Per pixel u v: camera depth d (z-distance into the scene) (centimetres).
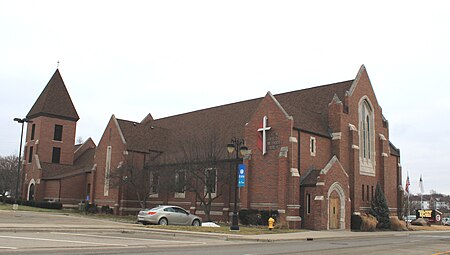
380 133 4678
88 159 6706
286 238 2562
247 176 3906
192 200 4500
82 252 1541
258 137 3925
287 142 3681
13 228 2350
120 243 1934
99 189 5506
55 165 6419
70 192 5972
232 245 2117
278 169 3694
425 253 1934
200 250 1783
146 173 4884
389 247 2238
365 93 4550
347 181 3856
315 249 1986
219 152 4319
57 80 6825
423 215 6981
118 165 5091
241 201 3903
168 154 5084
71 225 2792
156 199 5047
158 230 2700
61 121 6675
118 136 5278
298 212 3591
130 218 4438
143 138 5400
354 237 3059
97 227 2691
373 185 4438
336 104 4134
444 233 4197
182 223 3281
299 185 3650
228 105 5334
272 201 3706
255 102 4966
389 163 4850
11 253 1446
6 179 8962
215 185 4194
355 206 4025
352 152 4125
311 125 3978
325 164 4012
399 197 5031
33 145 6531
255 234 2739
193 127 5447
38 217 3756
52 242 1819
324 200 3556
